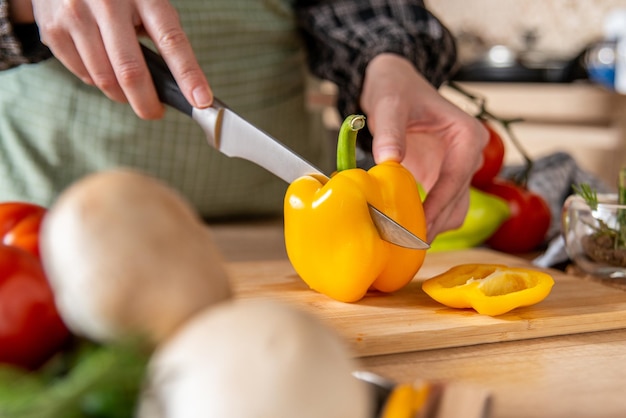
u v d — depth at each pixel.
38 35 1.00
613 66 2.39
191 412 0.33
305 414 0.33
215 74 1.33
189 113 0.85
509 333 0.69
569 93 2.08
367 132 1.19
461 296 0.72
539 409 0.52
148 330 0.38
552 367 0.62
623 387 0.57
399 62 1.07
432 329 0.66
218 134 0.84
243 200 1.42
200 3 1.29
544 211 1.12
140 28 0.87
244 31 1.34
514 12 2.94
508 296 0.70
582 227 0.90
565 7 2.84
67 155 1.30
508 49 2.34
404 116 0.91
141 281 0.38
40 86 1.27
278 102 1.43
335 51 1.23
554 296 0.79
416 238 0.71
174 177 1.35
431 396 0.43
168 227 0.40
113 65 0.83
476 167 0.94
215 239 1.20
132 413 0.35
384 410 0.42
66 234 0.39
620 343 0.69
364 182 0.75
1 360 0.44
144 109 0.86
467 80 2.33
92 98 1.28
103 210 0.39
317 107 1.76
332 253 0.75
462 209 0.95
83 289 0.38
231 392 0.33
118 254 0.38
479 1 2.99
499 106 2.18
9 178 1.29
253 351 0.34
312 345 0.34
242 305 0.36
